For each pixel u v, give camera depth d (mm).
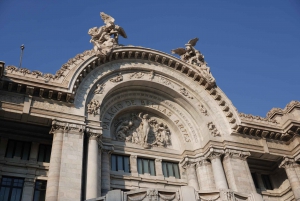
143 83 34594
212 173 32312
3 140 27812
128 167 31562
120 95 34000
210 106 35188
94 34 33562
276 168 37125
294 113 36656
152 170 32500
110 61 33156
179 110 36000
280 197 35875
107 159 29844
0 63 25516
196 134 34812
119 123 33938
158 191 21125
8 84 26672
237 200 22156
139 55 35031
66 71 29609
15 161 27219
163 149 34062
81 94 29547
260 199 22516
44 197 26516
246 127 34125
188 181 32406
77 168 25156
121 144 32469
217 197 21891
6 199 25438
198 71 36312
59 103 28109
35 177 26953
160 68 35688
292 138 35562
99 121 28859
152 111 35781
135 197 20766
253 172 36750
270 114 38000
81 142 26672
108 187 28234
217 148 32625
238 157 32594
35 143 28781
